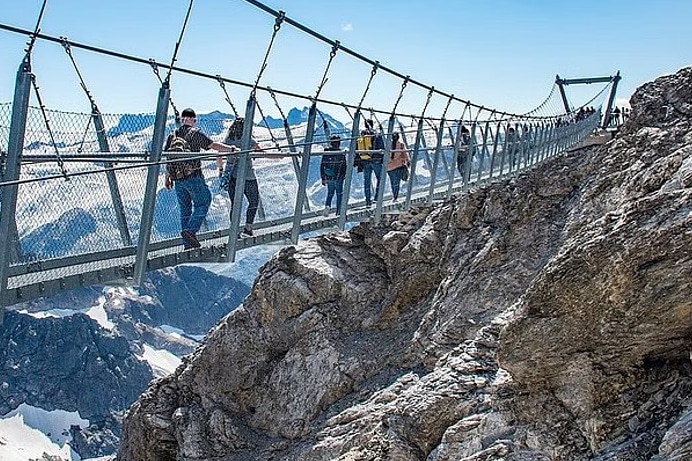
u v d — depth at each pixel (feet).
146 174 25.08
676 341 34.96
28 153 20.85
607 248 35.55
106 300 543.39
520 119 71.41
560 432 38.32
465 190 59.00
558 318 37.65
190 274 601.21
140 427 79.20
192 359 81.00
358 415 57.93
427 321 61.82
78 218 22.65
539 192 63.36
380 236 75.20
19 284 20.66
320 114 41.34
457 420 46.75
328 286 73.00
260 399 72.54
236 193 31.22
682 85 65.92
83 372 467.52
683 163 38.19
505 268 59.11
